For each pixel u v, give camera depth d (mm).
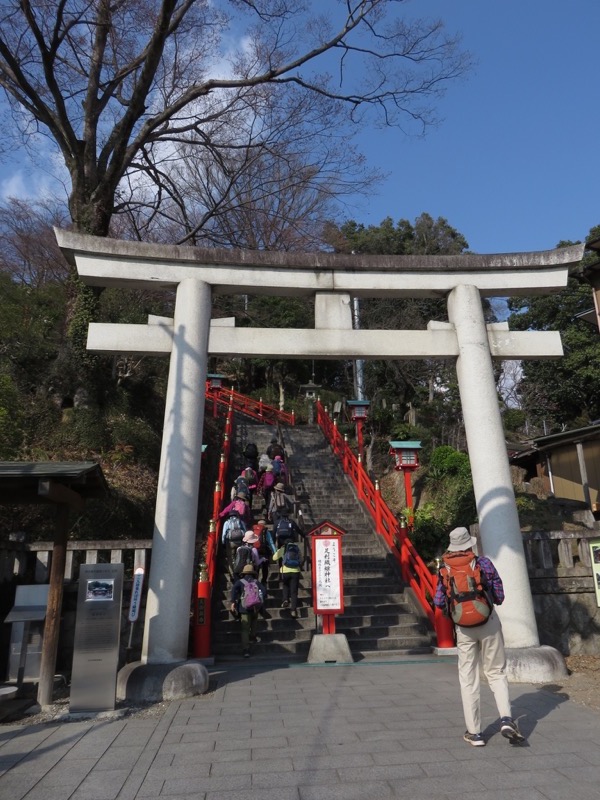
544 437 16953
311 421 23672
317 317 8188
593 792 3486
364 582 10867
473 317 8227
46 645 5934
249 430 21000
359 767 3943
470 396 7934
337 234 18922
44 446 12109
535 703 5539
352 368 31641
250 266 8023
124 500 11031
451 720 5043
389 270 8336
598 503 14594
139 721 5230
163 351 7684
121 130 13188
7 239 21312
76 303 13984
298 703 5750
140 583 6648
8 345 13469
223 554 11219
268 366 31078
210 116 15094
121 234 20812
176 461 7078
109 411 13703
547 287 8430
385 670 7473
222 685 6648
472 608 4477
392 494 19469
